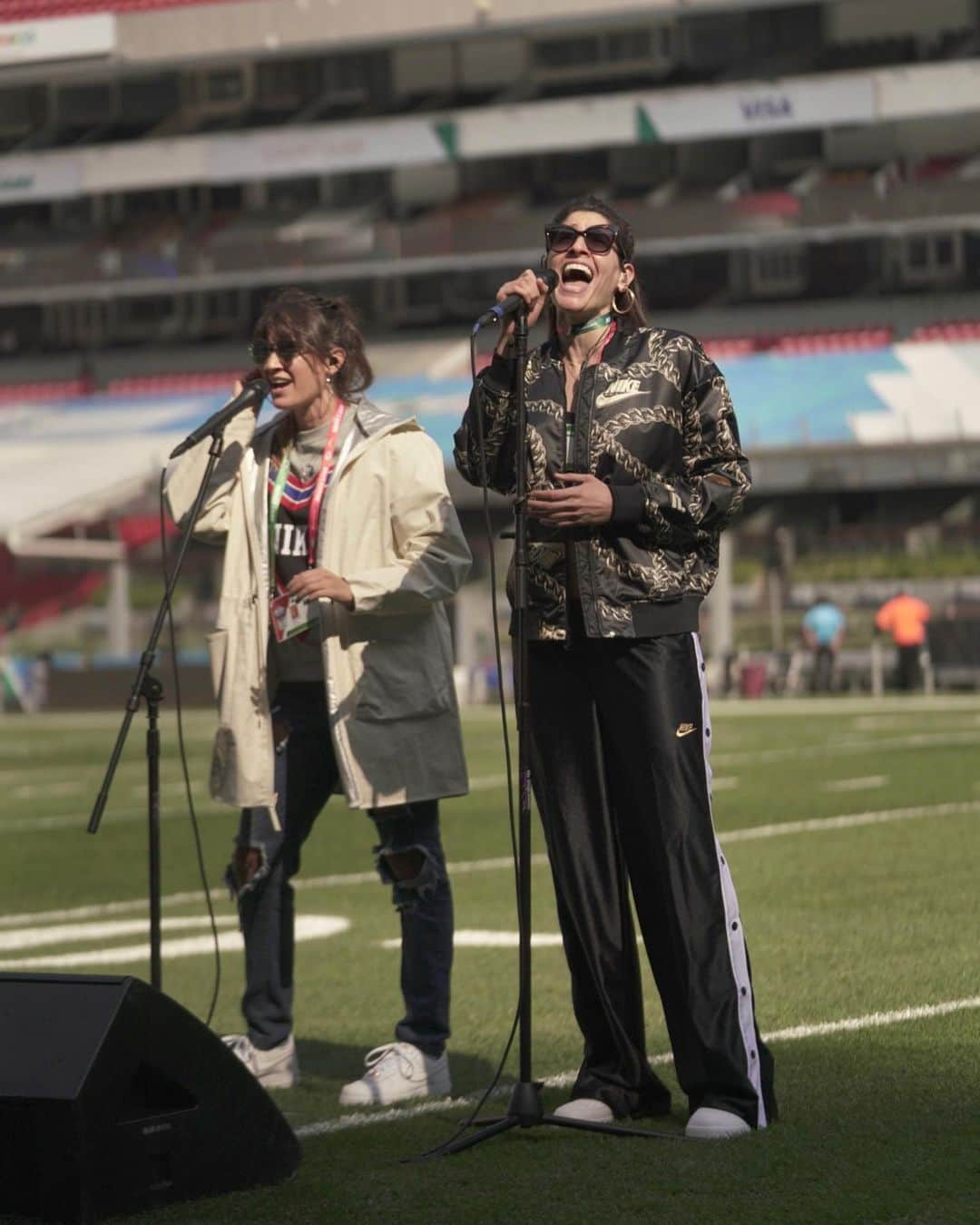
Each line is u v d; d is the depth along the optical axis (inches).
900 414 1494.8
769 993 236.2
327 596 183.3
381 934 319.3
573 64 1834.4
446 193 1899.6
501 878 391.5
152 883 189.6
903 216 1654.8
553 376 172.7
